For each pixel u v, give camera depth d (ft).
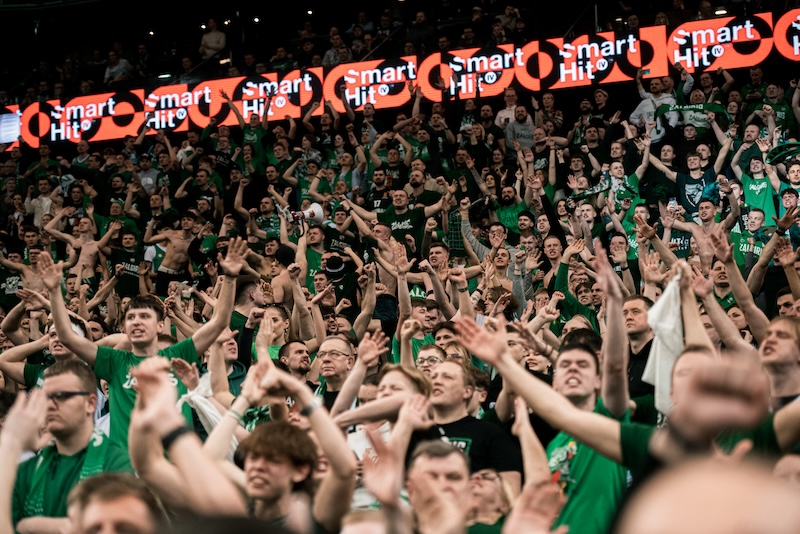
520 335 15.53
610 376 11.12
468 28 52.65
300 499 9.37
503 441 13.20
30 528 12.13
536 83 48.78
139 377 7.18
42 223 44.68
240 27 60.03
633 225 35.53
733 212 30.01
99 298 29.04
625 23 51.16
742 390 4.95
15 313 22.43
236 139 52.54
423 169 40.96
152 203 45.44
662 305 12.53
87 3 63.21
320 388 17.58
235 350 19.53
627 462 8.50
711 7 48.80
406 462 11.19
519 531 5.25
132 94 54.70
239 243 16.78
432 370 14.12
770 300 26.30
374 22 57.00
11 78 61.82
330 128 50.62
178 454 6.83
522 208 38.22
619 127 43.24
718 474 2.21
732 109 42.98
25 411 8.22
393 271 28.76
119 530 7.04
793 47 45.78
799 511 2.14
